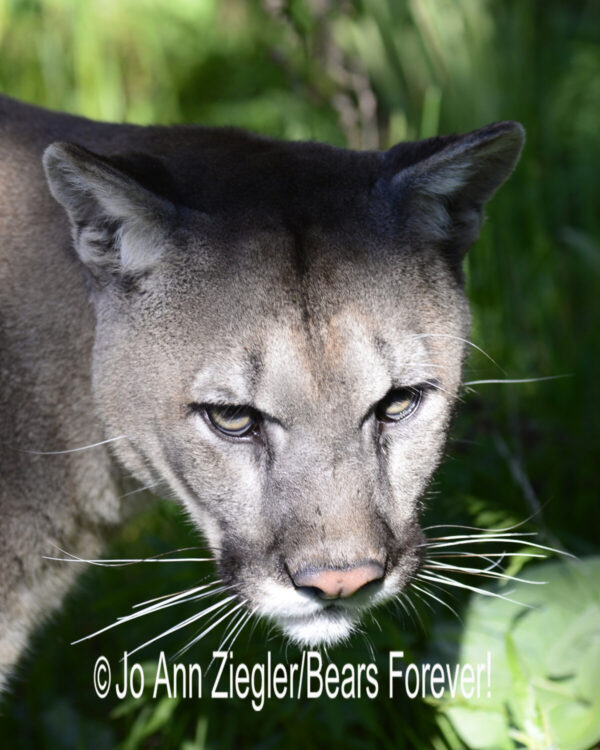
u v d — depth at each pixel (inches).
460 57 639.8
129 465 352.2
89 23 660.7
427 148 346.6
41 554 356.5
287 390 309.7
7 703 413.7
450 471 465.1
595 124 705.6
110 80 668.7
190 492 337.7
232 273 322.3
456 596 421.7
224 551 329.7
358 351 313.9
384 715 392.5
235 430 322.0
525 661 372.5
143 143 370.0
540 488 481.1
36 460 350.9
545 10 774.5
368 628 397.1
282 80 695.1
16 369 348.2
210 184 340.5
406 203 337.4
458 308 350.0
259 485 319.9
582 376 530.3
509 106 658.2
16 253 354.9
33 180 363.3
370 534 306.2
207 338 320.5
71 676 427.8
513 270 573.0
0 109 378.6
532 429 501.4
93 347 346.9
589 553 443.2
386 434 327.6
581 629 373.1
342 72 608.7
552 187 661.9
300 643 341.1
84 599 441.4
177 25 729.0
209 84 717.9
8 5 671.8
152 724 382.0
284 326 313.9
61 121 387.2
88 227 333.1
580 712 354.3
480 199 353.4
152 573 442.3
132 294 334.3
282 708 385.4
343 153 359.9
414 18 635.5
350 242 327.9
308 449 308.0
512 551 430.6
